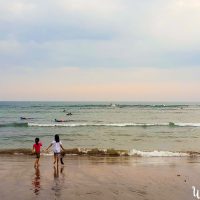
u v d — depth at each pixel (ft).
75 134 137.90
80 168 54.29
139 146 100.42
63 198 36.86
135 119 261.24
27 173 49.90
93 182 44.57
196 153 71.87
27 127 171.94
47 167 54.85
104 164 58.18
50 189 40.65
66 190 40.24
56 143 56.24
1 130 155.84
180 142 111.14
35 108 484.33
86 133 142.41
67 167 55.01
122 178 47.19
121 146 100.53
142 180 46.01
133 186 42.50
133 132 147.84
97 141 114.11
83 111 399.85
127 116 303.27
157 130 158.61
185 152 72.84
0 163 57.98
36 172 50.67
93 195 38.17
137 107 552.00
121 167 55.57
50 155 67.36
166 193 39.22
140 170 53.16
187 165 58.03
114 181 45.27
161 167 55.93
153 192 39.60
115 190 40.45
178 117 290.56
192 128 171.42
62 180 45.52
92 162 60.08
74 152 70.08
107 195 38.19
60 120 230.07
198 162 61.31
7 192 39.11
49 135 133.49
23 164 57.21
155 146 100.27
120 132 147.54
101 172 51.24
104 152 70.18
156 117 289.53
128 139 120.26
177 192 39.68
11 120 242.78
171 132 148.56
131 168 54.75
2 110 416.87
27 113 346.74
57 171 51.65
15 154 68.08
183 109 482.28
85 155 68.23
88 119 257.14
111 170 52.90
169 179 46.73
